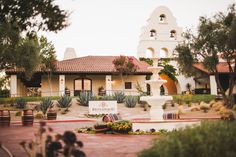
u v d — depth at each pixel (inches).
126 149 357.7
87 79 1528.1
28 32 376.8
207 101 1301.7
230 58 1132.5
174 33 1653.5
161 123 548.7
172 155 180.9
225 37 1072.2
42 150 201.8
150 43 1628.9
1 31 783.7
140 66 1537.9
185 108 1149.7
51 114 878.4
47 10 368.5
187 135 195.2
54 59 1357.0
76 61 1605.6
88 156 313.0
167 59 1620.3
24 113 710.5
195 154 182.1
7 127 661.3
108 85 1478.8
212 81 1480.1
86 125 724.0
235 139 189.0
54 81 1505.9
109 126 543.8
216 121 223.9
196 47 1134.4
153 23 1635.1
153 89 578.2
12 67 1083.3
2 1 346.6
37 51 1123.9
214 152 181.0
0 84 2153.1
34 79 1593.3
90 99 1182.9
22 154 319.9
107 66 1534.2
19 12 358.3
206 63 1116.5
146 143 408.2
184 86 1627.7
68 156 185.6
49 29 379.2
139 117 958.4
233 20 1041.5
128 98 1187.9
